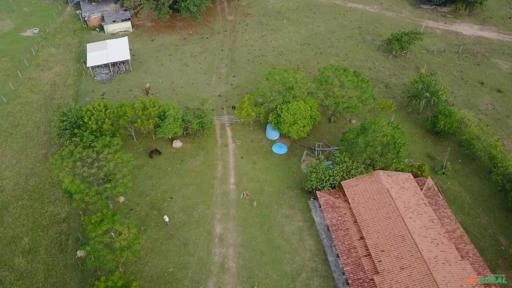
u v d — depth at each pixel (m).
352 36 74.38
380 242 42.97
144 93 63.41
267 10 80.25
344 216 46.19
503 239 47.22
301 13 79.62
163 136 54.81
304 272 44.44
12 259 45.62
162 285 43.38
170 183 52.31
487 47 72.19
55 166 47.41
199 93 63.53
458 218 48.97
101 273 43.97
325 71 57.75
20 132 58.19
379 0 82.56
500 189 51.16
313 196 50.84
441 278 39.38
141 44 72.75
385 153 49.31
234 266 44.91
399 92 63.78
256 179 52.78
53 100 62.56
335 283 43.56
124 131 56.53
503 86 65.00
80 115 53.34
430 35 74.56
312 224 48.41
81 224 48.28
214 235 47.41
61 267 44.81
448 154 55.62
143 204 50.12
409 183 47.97
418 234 42.59
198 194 51.22
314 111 54.66
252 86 64.69
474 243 46.81
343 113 57.91
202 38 74.00
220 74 66.94
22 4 81.62
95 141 49.56
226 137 57.56
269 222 48.56
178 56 70.38
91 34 74.75
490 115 60.22
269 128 56.28
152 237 47.09
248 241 46.88
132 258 44.50
